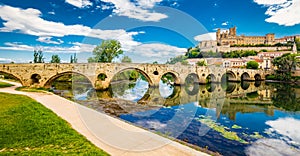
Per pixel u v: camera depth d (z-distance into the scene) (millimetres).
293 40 92562
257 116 15898
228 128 11781
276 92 32656
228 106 20219
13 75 24859
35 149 5605
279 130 12109
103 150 5371
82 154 5145
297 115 16547
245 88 38625
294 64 55656
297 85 45906
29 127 7527
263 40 95062
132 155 5086
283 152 8789
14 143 6047
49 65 26578
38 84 26094
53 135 6691
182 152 5363
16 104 12414
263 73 60375
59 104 12922
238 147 8984
